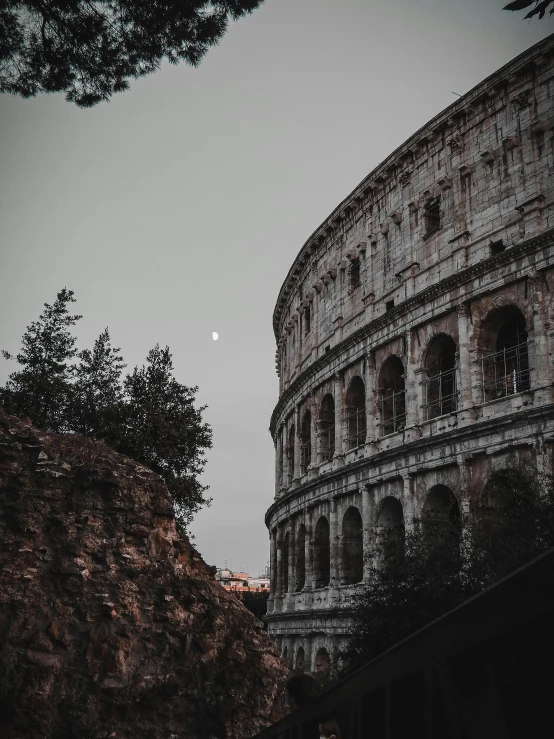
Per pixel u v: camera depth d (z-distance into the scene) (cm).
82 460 2908
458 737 266
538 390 4997
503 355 5653
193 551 3025
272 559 9881
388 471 6288
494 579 3738
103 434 5703
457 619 273
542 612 227
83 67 2784
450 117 6241
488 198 5822
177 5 2697
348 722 407
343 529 7088
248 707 2688
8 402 5747
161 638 2697
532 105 5531
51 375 6203
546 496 4106
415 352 6278
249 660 2778
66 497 2831
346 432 7319
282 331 10681
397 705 335
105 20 2728
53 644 2595
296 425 8869
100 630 2639
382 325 6725
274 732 663
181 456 5766
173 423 5809
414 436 6078
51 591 2681
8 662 2553
